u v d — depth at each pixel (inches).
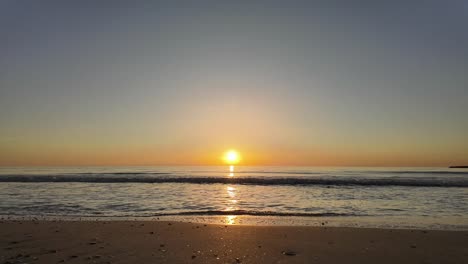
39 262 304.5
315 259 328.8
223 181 1678.2
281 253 349.7
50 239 409.1
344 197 1022.4
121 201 914.1
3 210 749.3
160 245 380.5
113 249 359.3
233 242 400.5
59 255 331.3
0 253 337.7
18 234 438.3
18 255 329.7
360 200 944.3
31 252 342.6
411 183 1499.8
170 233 455.2
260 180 1647.4
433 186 1432.1
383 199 968.3
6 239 406.9
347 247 380.8
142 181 1731.1
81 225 514.6
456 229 530.6
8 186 1416.1
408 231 480.1
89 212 725.9
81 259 316.2
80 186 1433.3
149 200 941.2
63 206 812.0
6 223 530.9
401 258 335.9
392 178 1914.4
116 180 1749.5
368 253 354.3
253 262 314.7
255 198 995.9
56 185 1483.8
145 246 374.6
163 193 1141.1
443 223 586.6
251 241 407.2
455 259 333.1
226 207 802.8
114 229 483.8
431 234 459.2
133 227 502.0
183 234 448.8
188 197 1020.5
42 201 903.7
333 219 632.4
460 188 1332.4
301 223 583.8
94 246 373.1
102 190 1242.6
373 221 607.5
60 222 546.6
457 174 2763.3
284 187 1402.6
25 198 970.7
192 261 314.2
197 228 496.7
